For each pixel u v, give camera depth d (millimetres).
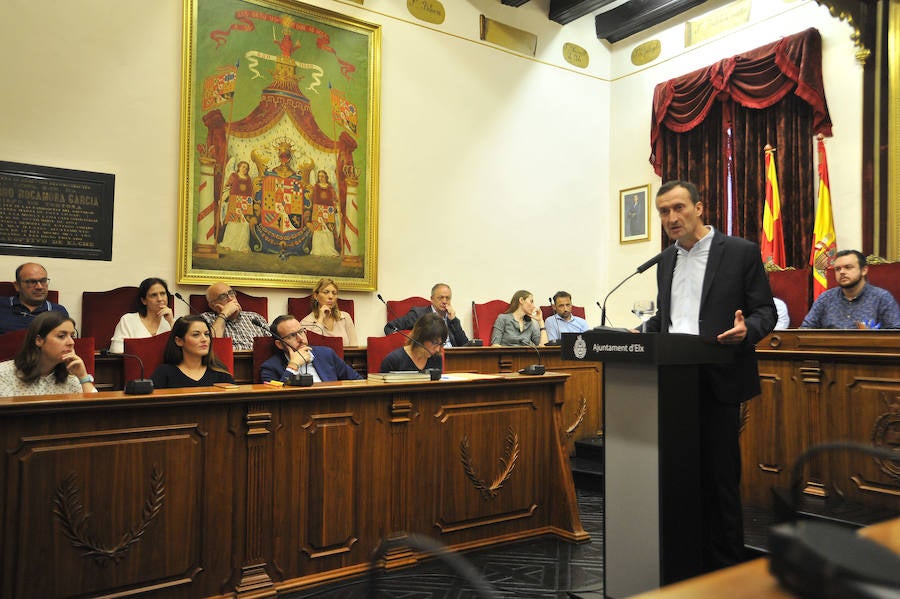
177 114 5312
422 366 3672
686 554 2232
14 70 4707
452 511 3064
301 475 2660
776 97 6172
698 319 2578
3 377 2660
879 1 5551
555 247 7527
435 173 6684
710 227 2684
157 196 5223
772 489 3424
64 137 4867
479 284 6949
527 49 7379
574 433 5219
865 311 4582
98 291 4965
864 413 3365
